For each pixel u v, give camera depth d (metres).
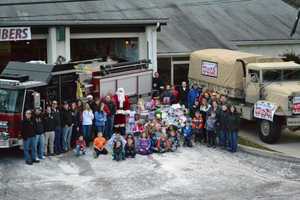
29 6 30.78
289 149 21.17
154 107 23.41
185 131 21.47
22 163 18.88
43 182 16.86
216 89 25.50
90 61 25.62
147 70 25.39
